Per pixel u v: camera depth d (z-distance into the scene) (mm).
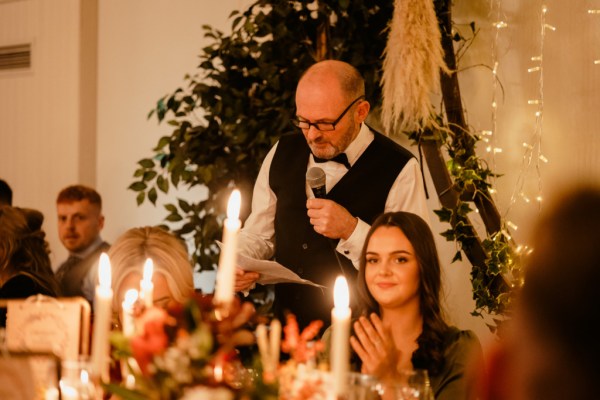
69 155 5883
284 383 1694
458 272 4422
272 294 4809
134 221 5641
